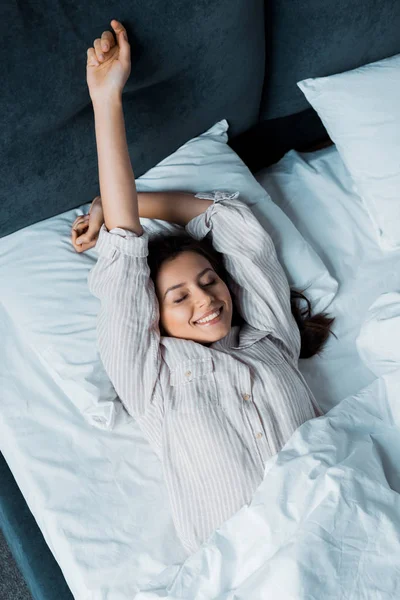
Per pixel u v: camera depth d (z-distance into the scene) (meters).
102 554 1.09
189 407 1.17
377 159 1.51
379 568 0.90
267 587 0.89
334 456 1.04
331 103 1.55
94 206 1.36
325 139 1.82
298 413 1.21
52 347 1.26
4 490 1.27
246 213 1.33
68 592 1.14
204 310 1.21
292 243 1.42
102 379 1.23
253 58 1.46
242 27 1.37
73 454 1.20
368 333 1.29
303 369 1.34
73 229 1.36
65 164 1.33
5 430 1.24
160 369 1.21
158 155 1.48
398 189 1.49
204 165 1.44
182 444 1.15
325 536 0.92
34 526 1.22
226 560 0.98
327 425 1.10
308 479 1.00
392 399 1.15
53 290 1.31
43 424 1.24
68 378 1.23
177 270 1.22
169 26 1.28
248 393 1.19
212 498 1.12
